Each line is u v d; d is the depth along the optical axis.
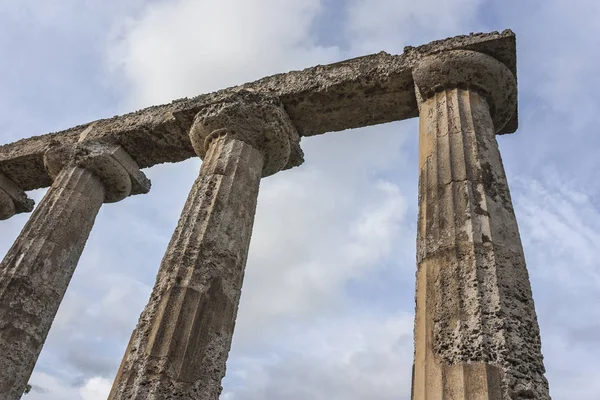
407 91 10.80
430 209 7.38
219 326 8.05
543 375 5.37
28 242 11.35
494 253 6.37
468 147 8.02
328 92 11.24
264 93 11.37
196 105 12.01
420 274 6.77
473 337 5.54
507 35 9.41
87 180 12.90
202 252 8.55
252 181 10.25
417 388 5.64
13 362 9.97
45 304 10.96
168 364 7.11
